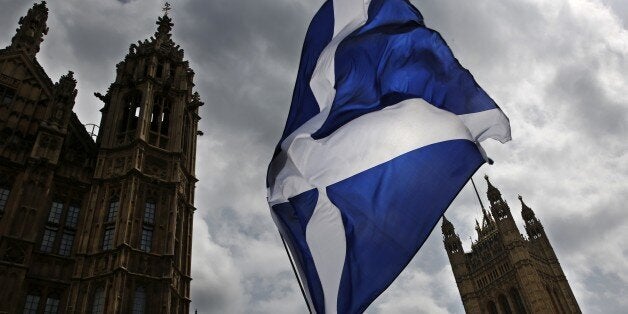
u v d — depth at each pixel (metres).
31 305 21.44
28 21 31.48
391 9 14.59
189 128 33.09
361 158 12.76
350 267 11.70
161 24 37.28
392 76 13.61
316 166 13.04
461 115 12.80
